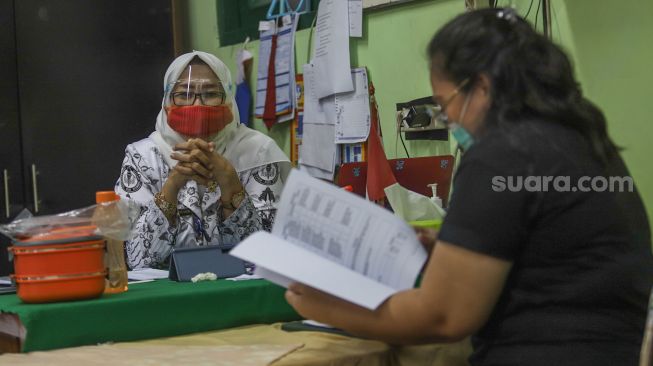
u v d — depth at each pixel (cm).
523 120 122
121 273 161
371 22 298
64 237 149
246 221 225
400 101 288
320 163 318
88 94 360
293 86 338
